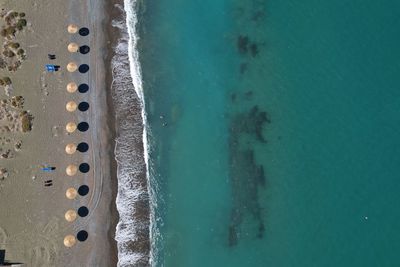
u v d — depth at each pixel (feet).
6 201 148.97
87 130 158.61
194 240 151.94
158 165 159.22
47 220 148.15
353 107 161.79
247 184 157.17
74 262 145.79
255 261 148.87
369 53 167.12
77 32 168.66
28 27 166.81
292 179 156.15
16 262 143.54
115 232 149.89
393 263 144.97
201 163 160.66
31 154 153.69
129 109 163.63
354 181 153.99
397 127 158.10
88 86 163.22
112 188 153.99
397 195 151.33
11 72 160.97
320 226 150.51
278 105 164.96
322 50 169.37
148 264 148.66
